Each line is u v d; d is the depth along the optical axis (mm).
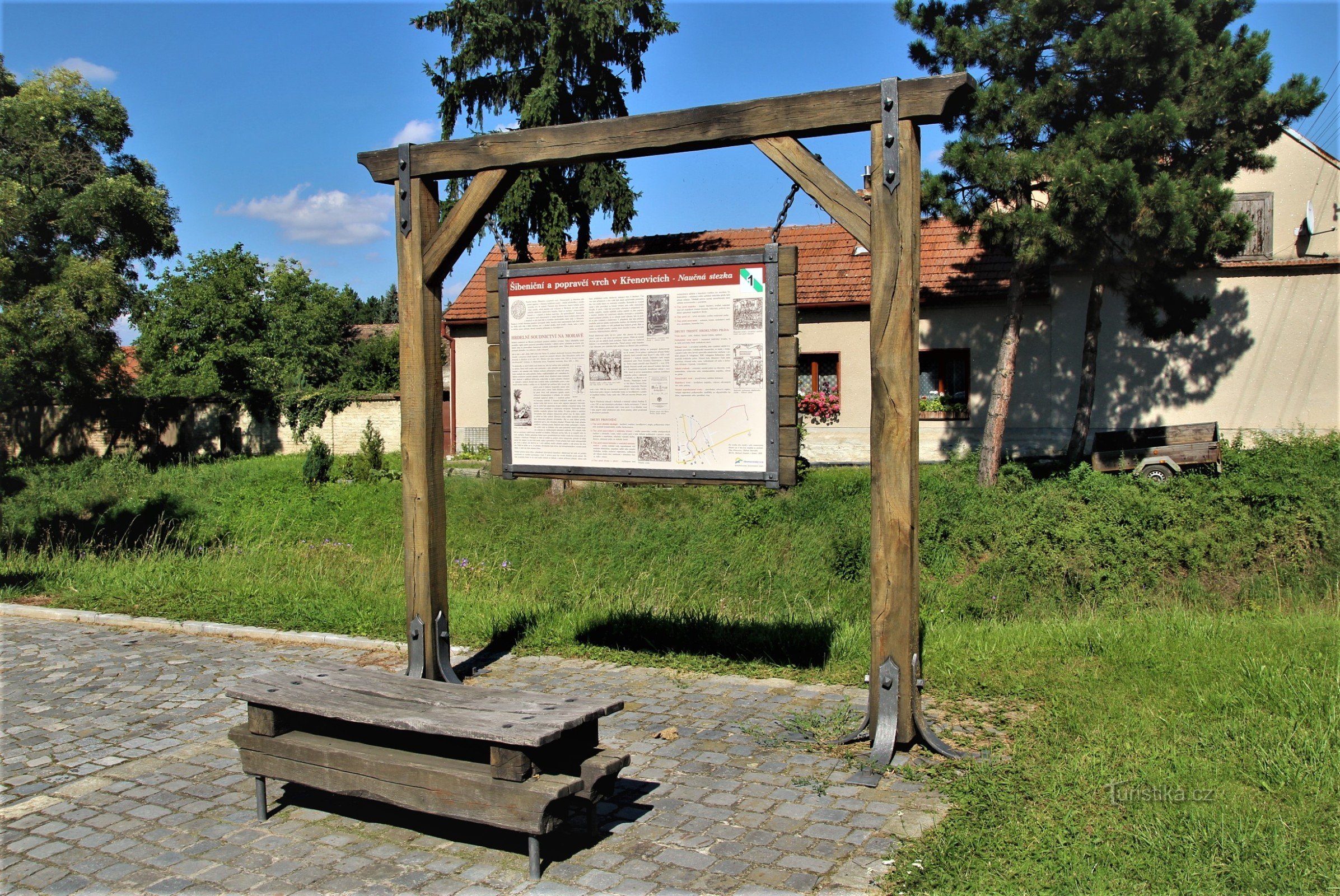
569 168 18797
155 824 4086
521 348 5871
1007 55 14266
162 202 28906
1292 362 18531
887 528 4684
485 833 3945
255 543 15734
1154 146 13398
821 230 23375
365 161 6129
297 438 27656
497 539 14648
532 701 3883
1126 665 5816
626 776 4496
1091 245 13867
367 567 11062
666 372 5418
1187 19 13664
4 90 29938
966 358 20156
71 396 28422
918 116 4520
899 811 4027
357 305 51969
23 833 4012
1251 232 14188
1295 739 4340
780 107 4855
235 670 6551
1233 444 16984
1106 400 19312
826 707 5480
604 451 5637
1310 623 7047
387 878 3553
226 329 33500
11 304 24812
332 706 3869
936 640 6809
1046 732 4719
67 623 8102
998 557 12836
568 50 17969
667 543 13734
